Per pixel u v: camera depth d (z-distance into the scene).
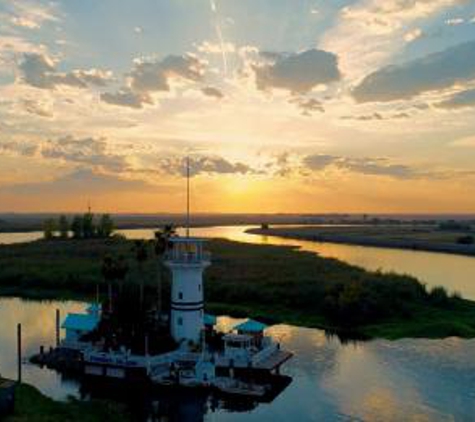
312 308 105.81
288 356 70.56
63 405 57.22
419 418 54.81
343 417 55.41
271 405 58.81
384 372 69.38
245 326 72.38
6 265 155.62
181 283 70.94
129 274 132.00
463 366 72.00
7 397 53.31
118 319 73.94
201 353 67.88
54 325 95.94
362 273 131.62
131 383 65.06
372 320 97.69
